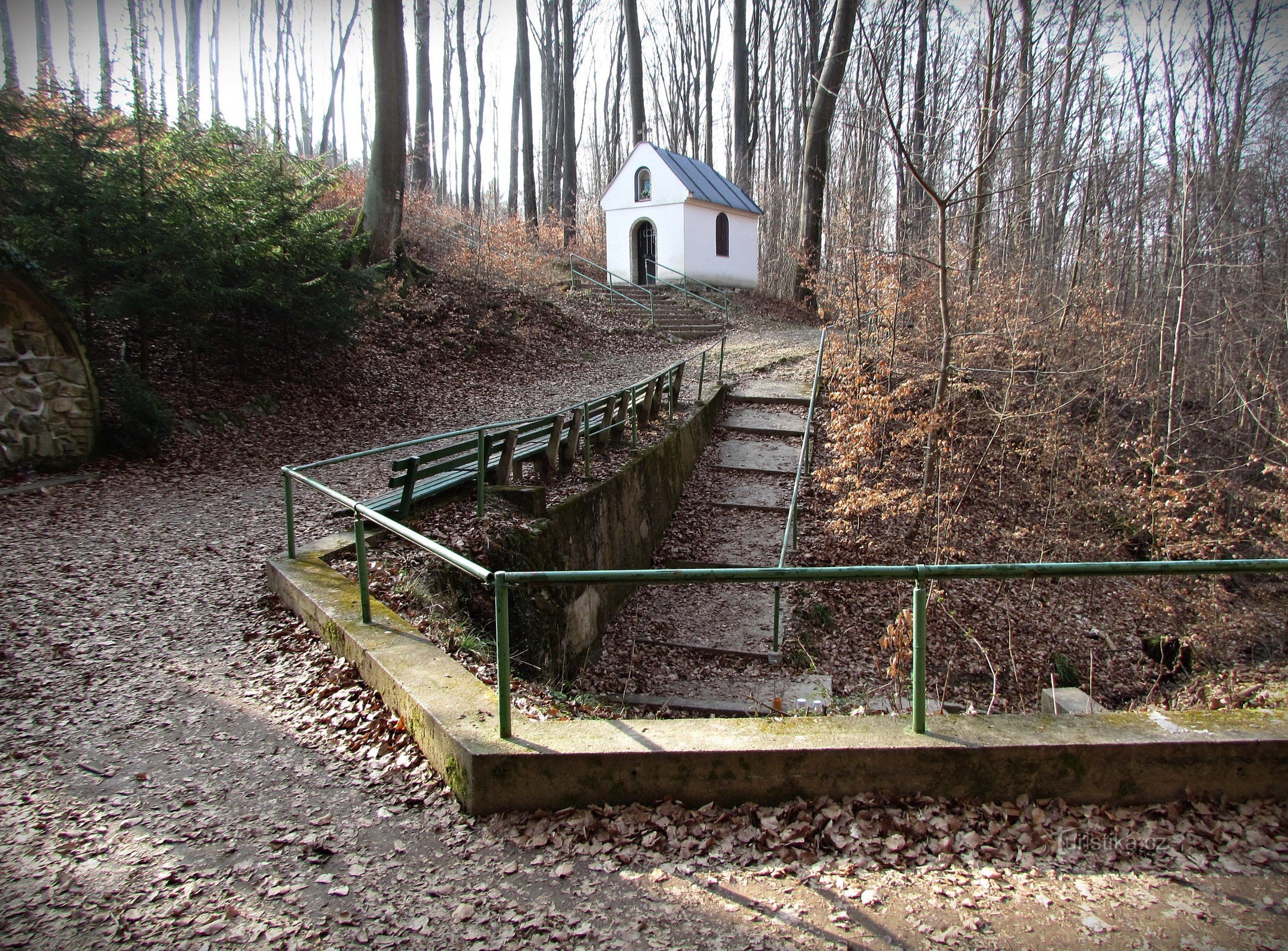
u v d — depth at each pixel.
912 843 3.54
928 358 16.53
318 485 6.21
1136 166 22.28
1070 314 16.02
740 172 35.00
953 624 10.74
